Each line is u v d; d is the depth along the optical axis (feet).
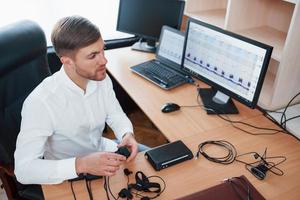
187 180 3.70
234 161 3.99
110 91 4.58
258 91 4.32
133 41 8.27
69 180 3.63
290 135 4.52
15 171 3.55
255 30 5.84
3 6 6.71
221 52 4.74
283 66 4.76
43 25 7.29
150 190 3.52
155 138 8.23
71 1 7.32
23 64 4.36
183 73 6.00
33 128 3.54
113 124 4.68
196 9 6.91
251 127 4.67
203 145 4.26
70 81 3.76
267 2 5.78
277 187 3.61
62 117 3.84
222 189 3.42
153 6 6.73
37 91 3.70
